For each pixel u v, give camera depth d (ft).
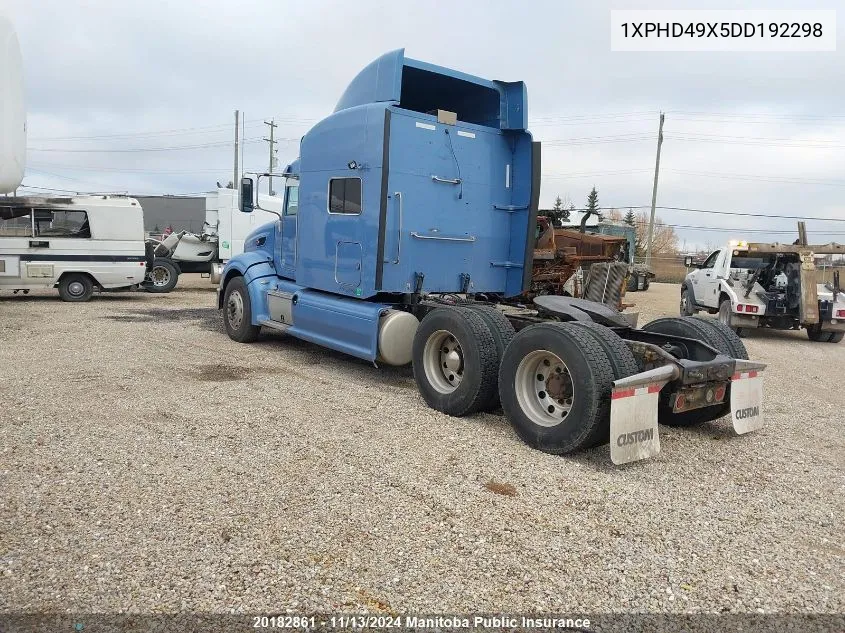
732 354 18.26
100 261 52.47
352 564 10.47
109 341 31.71
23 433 16.51
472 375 18.61
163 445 15.90
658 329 19.98
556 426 15.88
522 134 25.14
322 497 13.02
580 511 12.81
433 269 23.63
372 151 22.34
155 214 210.38
